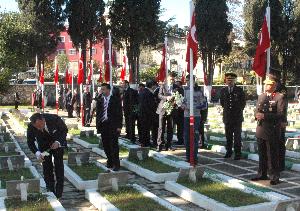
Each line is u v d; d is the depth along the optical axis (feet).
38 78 135.85
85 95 69.62
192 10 31.81
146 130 44.57
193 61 32.19
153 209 22.66
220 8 141.59
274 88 28.14
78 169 32.35
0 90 126.00
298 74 161.17
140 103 44.45
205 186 26.71
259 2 152.87
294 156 38.50
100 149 42.32
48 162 25.21
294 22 155.43
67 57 213.87
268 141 28.30
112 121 33.06
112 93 33.35
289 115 85.10
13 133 61.57
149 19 127.24
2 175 30.76
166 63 43.19
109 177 26.32
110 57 41.34
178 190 26.50
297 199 20.25
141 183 29.84
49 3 129.49
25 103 140.15
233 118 37.35
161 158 36.52
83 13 124.67
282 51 158.81
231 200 23.44
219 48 144.77
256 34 153.79
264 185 28.19
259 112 28.37
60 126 24.54
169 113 41.63
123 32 128.57
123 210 22.44
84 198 26.48
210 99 144.46
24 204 23.27
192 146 32.14
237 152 37.60
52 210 22.25
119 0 127.54
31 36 132.16
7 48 129.70
